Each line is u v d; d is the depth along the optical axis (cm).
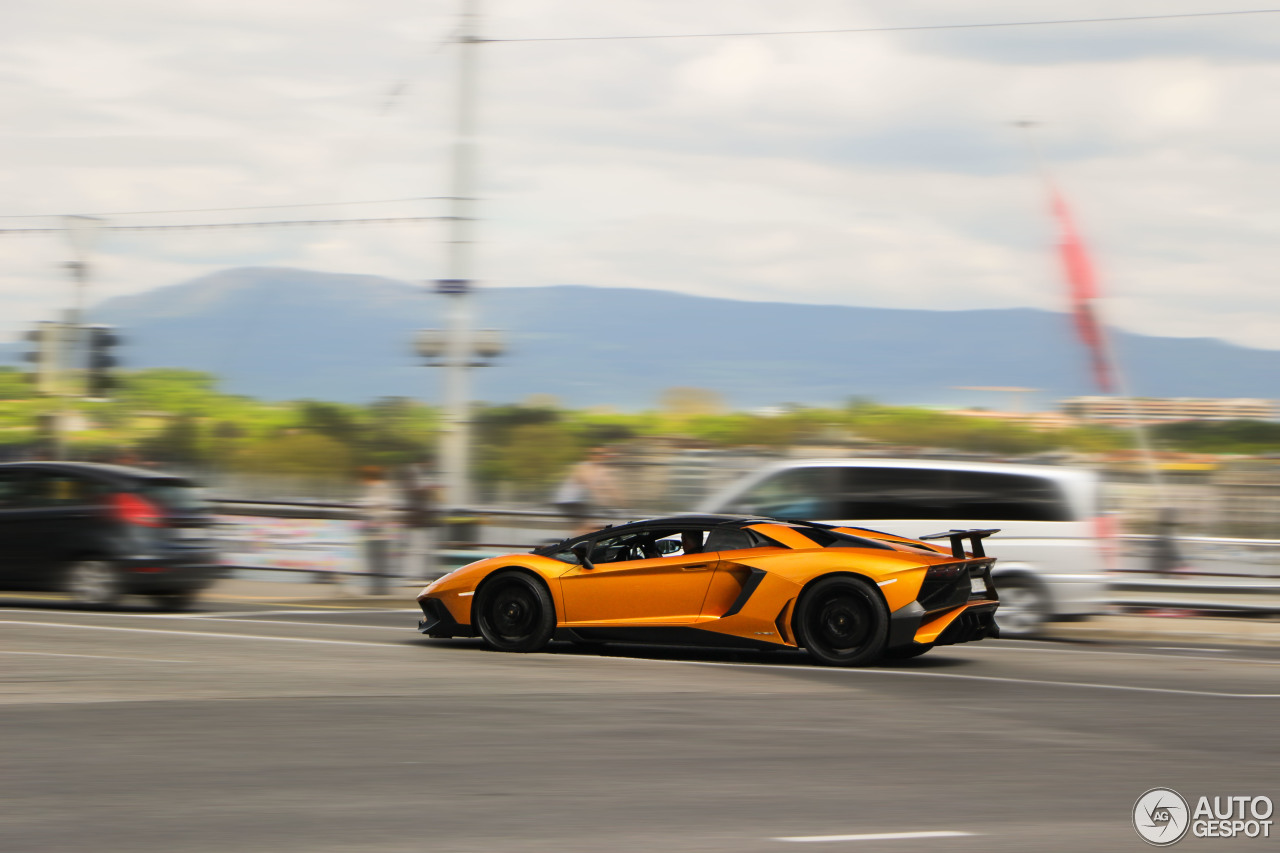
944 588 1527
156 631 1825
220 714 1152
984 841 768
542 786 893
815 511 1972
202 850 730
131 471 2172
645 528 1639
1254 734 1128
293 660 1524
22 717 1129
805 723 1147
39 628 1839
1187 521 2603
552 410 5394
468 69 2602
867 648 1510
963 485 1964
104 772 921
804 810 836
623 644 1716
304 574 2725
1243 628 2244
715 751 1019
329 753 992
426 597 1681
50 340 3400
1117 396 4944
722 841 759
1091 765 988
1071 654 1756
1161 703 1298
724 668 1512
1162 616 2448
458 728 1099
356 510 2734
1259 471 2612
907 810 840
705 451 2820
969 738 1089
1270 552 2439
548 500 3002
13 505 2131
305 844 744
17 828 772
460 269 2620
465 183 2611
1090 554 1939
